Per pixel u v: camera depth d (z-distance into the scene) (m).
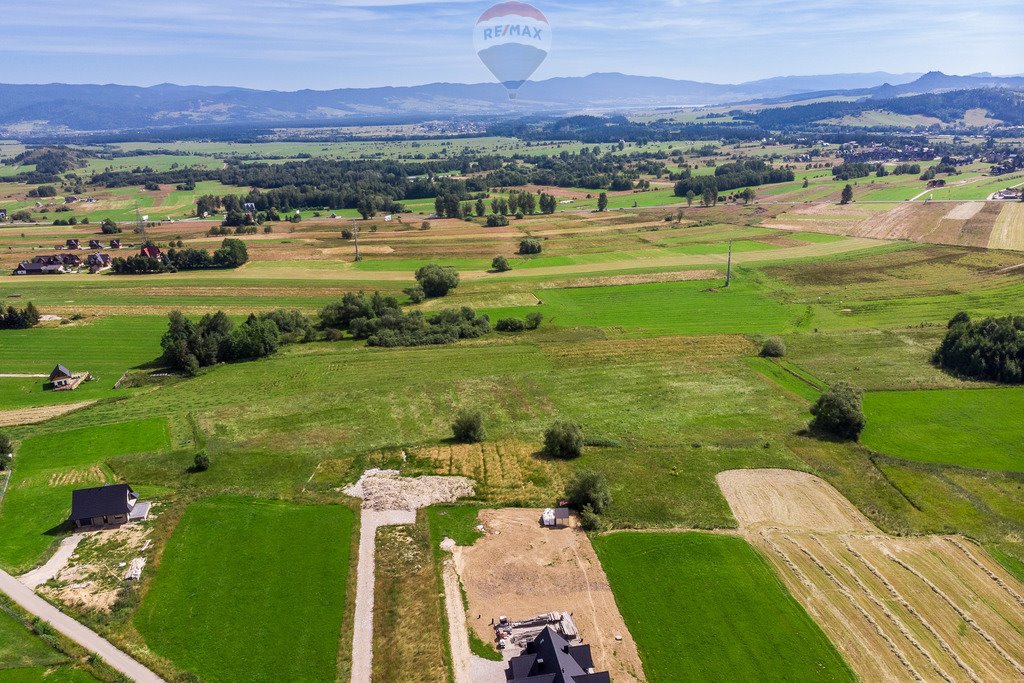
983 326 92.88
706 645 45.53
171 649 45.81
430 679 43.41
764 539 56.91
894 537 56.88
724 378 93.56
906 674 42.81
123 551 56.53
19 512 62.59
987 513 59.78
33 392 93.56
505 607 49.81
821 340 107.06
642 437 76.31
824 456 70.75
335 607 49.97
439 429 79.88
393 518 61.25
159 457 73.25
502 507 62.88
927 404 81.94
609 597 50.44
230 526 59.94
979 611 48.31
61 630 47.47
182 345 100.81
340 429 80.38
